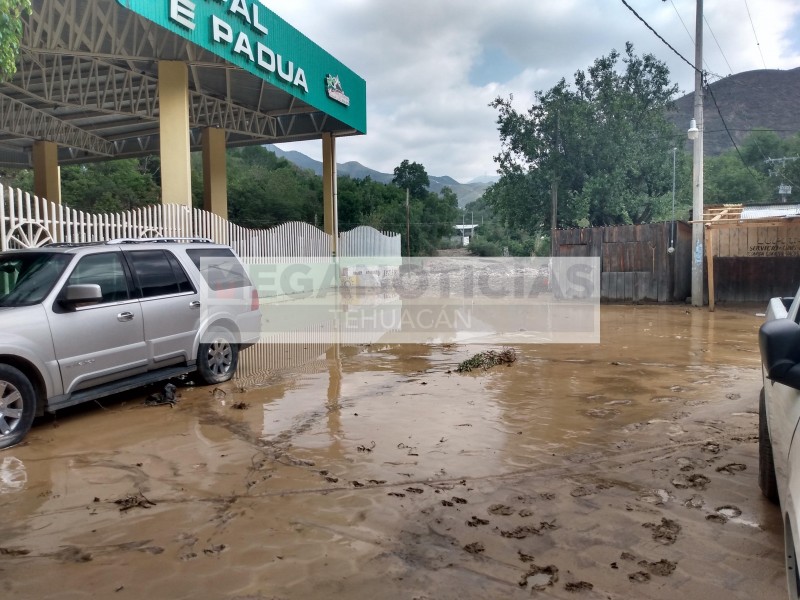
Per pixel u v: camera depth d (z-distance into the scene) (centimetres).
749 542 355
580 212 3328
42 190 2534
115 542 359
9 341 539
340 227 4588
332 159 2598
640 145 3341
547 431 576
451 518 390
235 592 303
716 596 299
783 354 236
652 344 1093
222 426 603
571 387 759
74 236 1066
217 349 798
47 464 496
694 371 846
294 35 1919
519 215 3725
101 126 2598
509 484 448
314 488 441
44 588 307
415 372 870
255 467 486
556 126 3391
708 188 5475
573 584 310
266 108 2456
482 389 755
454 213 6384
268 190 4091
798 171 5425
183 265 757
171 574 321
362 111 2545
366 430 584
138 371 675
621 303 1869
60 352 582
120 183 3497
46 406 574
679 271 1811
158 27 1416
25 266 623
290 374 862
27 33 1409
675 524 380
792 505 219
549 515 394
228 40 1522
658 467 481
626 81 3528
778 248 1766
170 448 536
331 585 309
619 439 550
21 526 382
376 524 381
